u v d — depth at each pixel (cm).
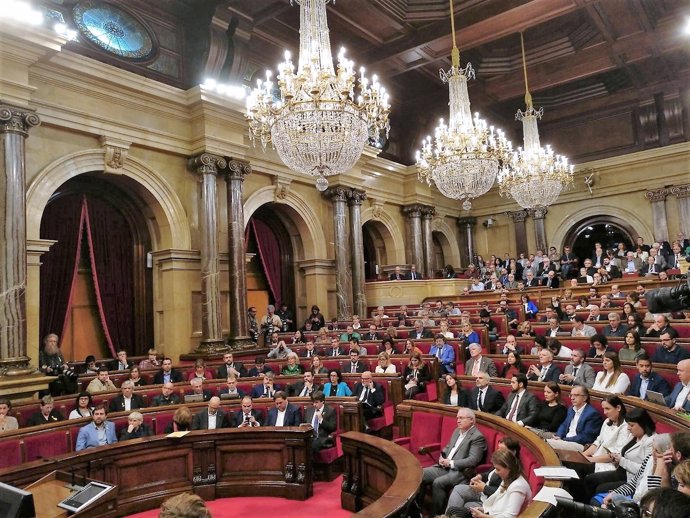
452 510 395
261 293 1384
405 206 1739
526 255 1903
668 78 1584
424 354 923
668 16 1250
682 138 1609
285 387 780
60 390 802
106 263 1049
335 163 705
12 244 782
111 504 396
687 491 206
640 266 1383
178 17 1116
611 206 1745
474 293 1498
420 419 568
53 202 974
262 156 1248
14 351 773
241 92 1103
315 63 658
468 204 955
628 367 607
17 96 809
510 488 340
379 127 730
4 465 532
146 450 527
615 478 413
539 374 668
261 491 550
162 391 755
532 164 1190
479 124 919
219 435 557
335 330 1226
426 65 1448
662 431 425
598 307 1009
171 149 1057
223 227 1138
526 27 1205
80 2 975
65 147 914
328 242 1445
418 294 1598
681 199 1606
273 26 1226
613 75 1641
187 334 1066
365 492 491
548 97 1794
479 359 766
